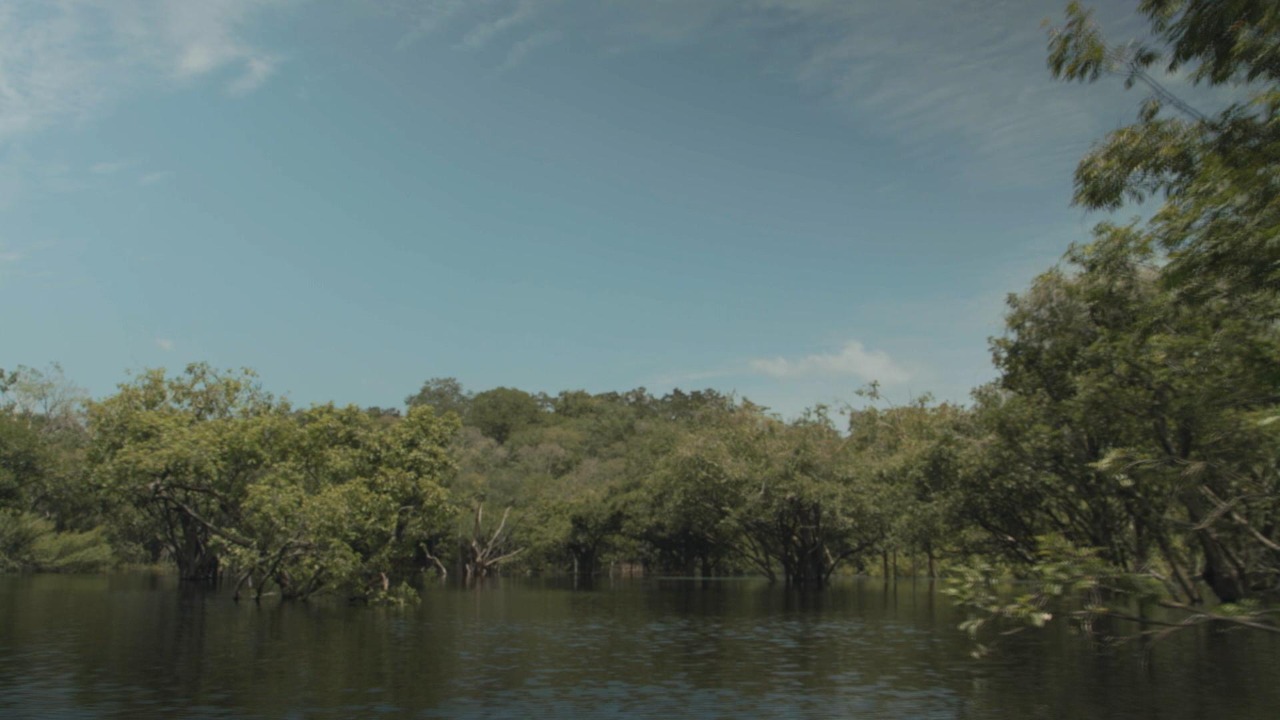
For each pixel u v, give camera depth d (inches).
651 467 3654.0
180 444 1622.8
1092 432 1151.6
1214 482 700.0
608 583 2787.9
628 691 655.8
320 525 1440.7
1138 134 432.5
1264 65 372.5
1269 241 365.1
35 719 531.5
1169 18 394.3
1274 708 582.2
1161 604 382.3
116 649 858.1
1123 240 592.1
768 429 2576.3
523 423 6087.6
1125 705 596.1
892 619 1327.5
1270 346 498.9
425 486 1801.2
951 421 1705.2
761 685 687.1
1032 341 1298.0
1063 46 430.3
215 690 637.3
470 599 1809.8
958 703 607.2
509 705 594.6
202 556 2190.0
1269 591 1048.8
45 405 2824.8
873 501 2370.8
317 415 1830.7
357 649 892.6
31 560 2576.3
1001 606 408.8
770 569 2994.6
